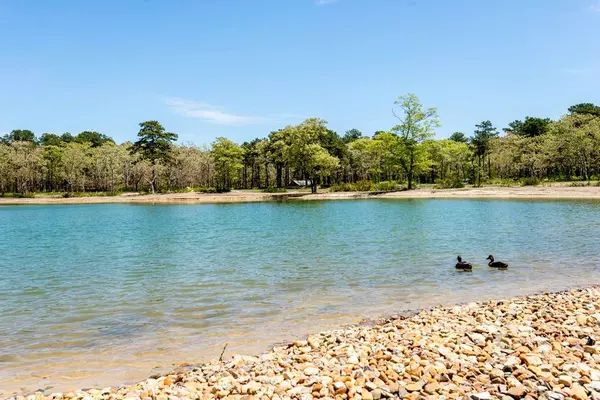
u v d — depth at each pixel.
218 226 35.62
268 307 12.10
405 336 8.68
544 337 8.16
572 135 83.62
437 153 100.19
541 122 115.31
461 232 27.16
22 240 28.92
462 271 16.28
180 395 6.47
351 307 11.88
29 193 103.00
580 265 16.72
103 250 23.97
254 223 37.19
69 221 44.34
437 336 8.53
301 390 6.32
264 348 8.93
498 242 22.91
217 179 107.69
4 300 13.48
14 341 9.73
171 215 49.91
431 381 6.36
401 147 78.25
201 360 8.36
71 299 13.50
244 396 6.22
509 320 9.50
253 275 16.45
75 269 18.58
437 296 12.84
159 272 17.52
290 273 16.66
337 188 87.25
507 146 107.06
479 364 6.91
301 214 45.16
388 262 18.33
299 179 131.75
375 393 6.05
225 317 11.24
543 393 5.78
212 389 6.60
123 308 12.35
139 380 7.51
